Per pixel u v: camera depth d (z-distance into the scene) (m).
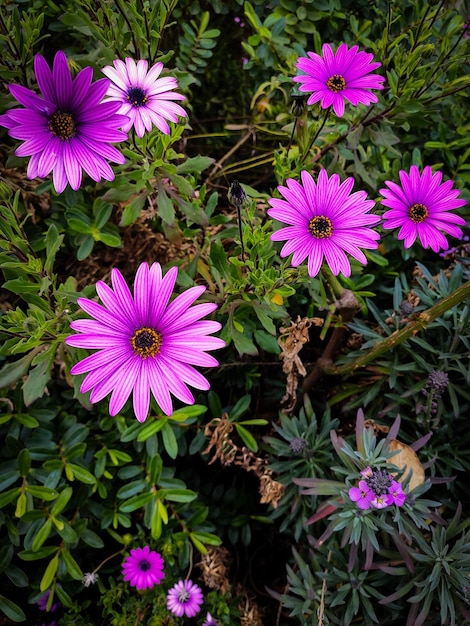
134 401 0.21
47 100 0.21
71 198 0.31
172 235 0.30
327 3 0.37
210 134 0.40
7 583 0.35
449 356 0.31
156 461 0.32
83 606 0.34
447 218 0.26
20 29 0.27
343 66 0.26
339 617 0.31
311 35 0.40
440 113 0.38
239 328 0.29
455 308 0.31
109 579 0.35
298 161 0.30
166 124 0.25
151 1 0.31
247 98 0.42
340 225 0.24
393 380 0.31
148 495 0.32
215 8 0.38
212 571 0.35
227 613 0.35
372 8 0.39
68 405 0.35
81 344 0.21
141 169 0.27
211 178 0.39
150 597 0.34
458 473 0.33
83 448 0.31
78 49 0.34
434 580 0.26
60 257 0.36
